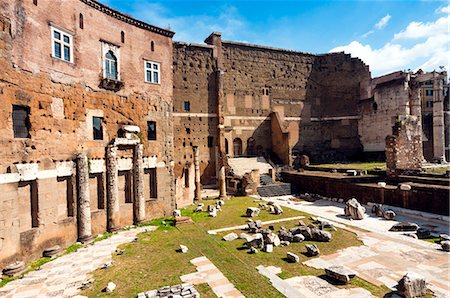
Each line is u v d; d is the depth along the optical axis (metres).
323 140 51.62
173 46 39.41
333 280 10.64
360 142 50.00
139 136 21.48
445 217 18.27
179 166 39.03
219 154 40.94
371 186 23.89
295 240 15.39
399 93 43.59
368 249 13.81
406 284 9.27
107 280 11.28
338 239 15.45
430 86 59.19
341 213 21.94
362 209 20.47
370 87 48.94
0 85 12.95
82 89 17.75
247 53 46.31
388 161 25.92
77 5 17.59
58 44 16.38
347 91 51.09
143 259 13.41
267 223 19.47
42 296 10.23
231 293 9.79
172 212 23.23
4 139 13.02
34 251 14.19
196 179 29.02
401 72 43.41
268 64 48.00
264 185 33.53
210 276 11.23
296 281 10.62
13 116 13.88
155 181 22.66
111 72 19.94
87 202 17.23
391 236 15.77
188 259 13.18
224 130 42.41
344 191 26.67
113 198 19.08
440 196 18.97
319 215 21.41
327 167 37.69
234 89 44.97
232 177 35.50
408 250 13.57
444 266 11.68
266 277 11.02
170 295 9.36
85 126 17.83
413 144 26.36
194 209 24.45
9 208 13.03
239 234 17.27
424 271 11.26
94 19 18.78
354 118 50.59
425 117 47.22
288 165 43.34
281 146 45.00
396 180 25.03
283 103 48.97
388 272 11.25
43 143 15.04
